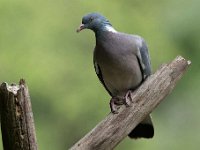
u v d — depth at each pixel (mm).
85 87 15406
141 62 9539
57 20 15406
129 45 9500
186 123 17578
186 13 17375
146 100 8219
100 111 15617
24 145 7379
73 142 16062
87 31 15453
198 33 17297
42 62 15117
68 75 15289
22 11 15406
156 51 16172
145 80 8945
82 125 15836
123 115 8102
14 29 15320
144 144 16188
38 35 15250
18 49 15203
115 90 9812
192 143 17000
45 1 15539
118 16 16109
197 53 17406
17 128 7344
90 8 15758
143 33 16250
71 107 15516
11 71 15094
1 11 15383
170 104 17891
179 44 17297
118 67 9500
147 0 16938
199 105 17734
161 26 17031
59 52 15258
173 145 16703
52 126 15906
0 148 14383
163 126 17344
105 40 9547
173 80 8312
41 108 15688
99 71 9805
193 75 17656
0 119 7422
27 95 7344
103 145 7953
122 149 16109
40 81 15094
